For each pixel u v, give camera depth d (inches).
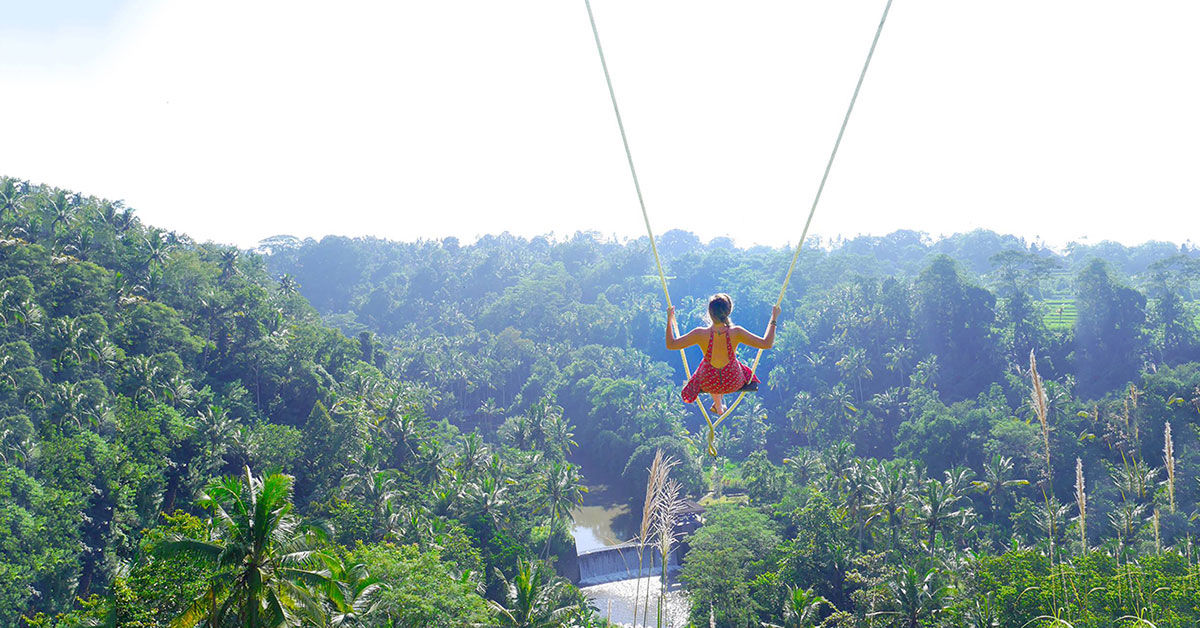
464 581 1732.3
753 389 330.0
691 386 333.4
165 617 1316.4
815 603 2140.7
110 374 3282.5
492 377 6555.1
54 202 4603.8
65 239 4247.0
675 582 3174.2
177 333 3863.2
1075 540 2588.6
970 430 3885.3
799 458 3986.2
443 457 3270.2
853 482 2753.4
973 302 5354.3
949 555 2422.5
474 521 2810.0
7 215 4197.8
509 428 4722.0
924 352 5457.7
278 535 1097.4
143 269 4480.8
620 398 5167.3
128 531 2551.7
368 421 3425.2
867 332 5728.3
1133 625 864.9
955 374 5275.6
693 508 3607.3
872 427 4913.9
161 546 1086.4
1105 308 5039.4
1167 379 3548.2
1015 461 3526.1
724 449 5039.4
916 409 4704.7
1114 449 3129.9
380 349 5570.9
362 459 3171.8
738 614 2433.6
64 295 3639.3
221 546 1096.2
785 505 3253.0
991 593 1814.7
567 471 3216.0
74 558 2171.5
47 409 2738.7
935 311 5477.4
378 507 2573.8
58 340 3149.6
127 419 2893.7
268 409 4163.4
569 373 5974.4
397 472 3105.3
